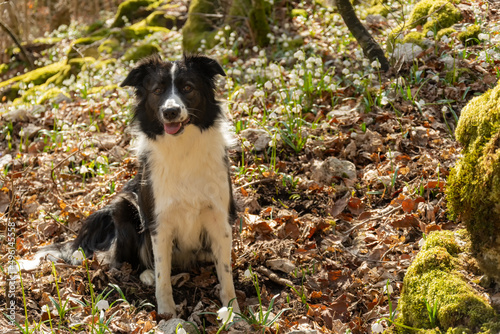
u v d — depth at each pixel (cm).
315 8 1055
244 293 432
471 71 679
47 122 784
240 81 808
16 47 1412
